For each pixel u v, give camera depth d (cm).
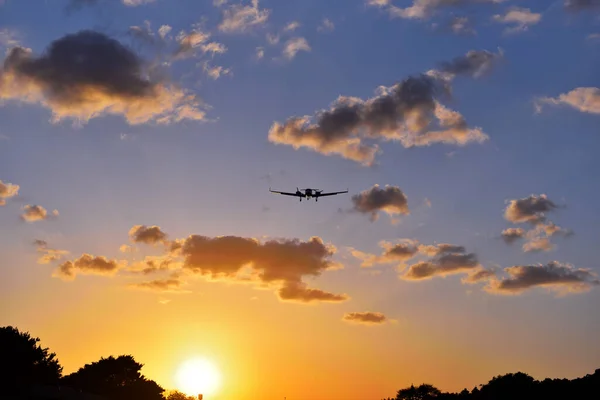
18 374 12081
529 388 16888
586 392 15412
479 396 18150
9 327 12562
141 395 16962
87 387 16038
